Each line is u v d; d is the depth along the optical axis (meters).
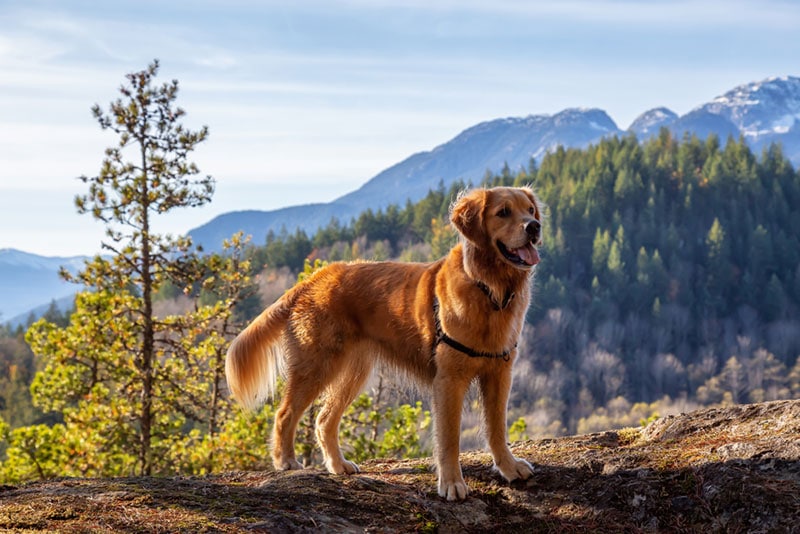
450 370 5.71
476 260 5.63
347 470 6.57
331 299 6.51
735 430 6.00
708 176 156.50
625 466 5.67
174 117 15.81
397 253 140.88
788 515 4.70
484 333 5.63
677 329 120.06
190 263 16.08
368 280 6.41
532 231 5.41
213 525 4.63
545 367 108.81
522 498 5.63
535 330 113.12
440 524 5.27
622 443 6.57
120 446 15.73
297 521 4.87
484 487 5.81
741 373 108.06
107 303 15.58
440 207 146.38
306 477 5.74
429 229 143.50
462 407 5.78
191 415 16.53
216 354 16.44
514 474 5.84
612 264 124.94
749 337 118.38
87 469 14.66
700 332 121.56
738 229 141.50
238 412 15.58
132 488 5.34
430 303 5.95
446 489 5.60
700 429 6.24
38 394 15.99
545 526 5.27
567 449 6.48
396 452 13.96
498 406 5.88
